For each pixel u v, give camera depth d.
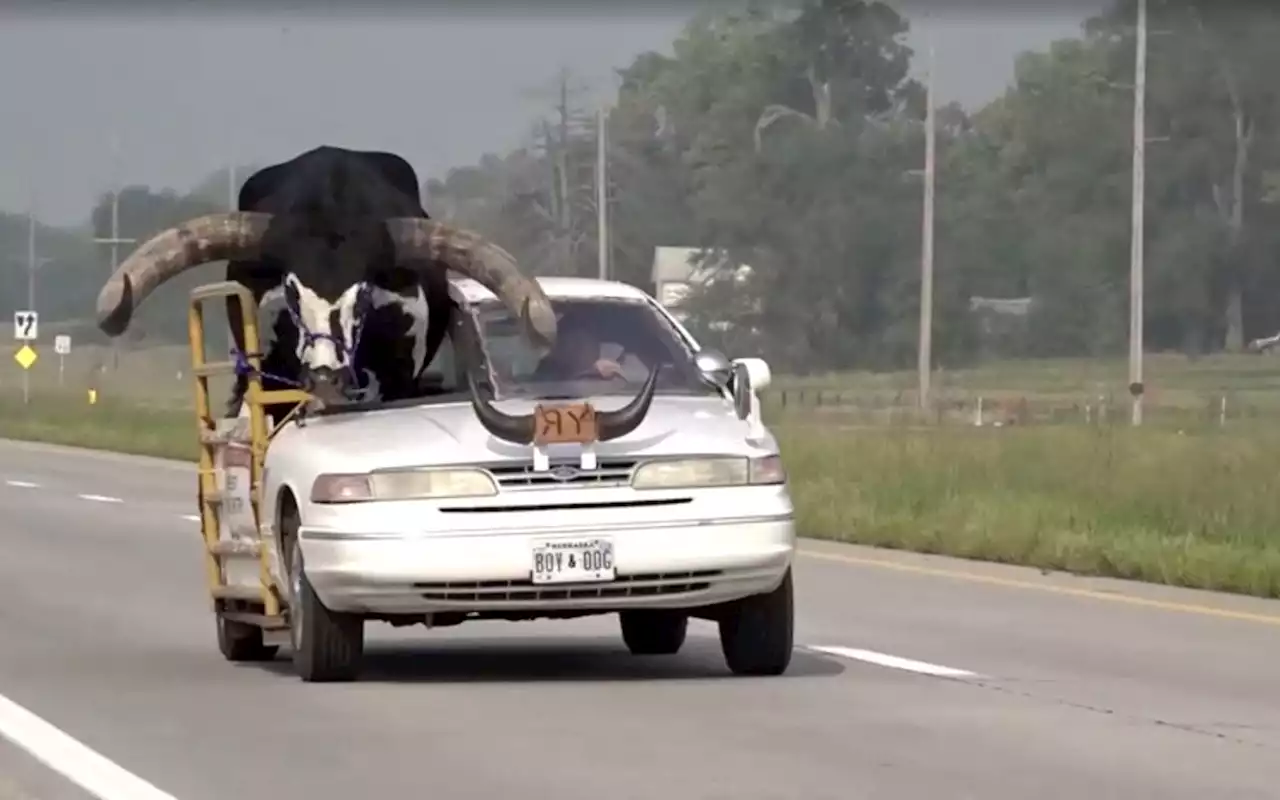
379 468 29.52
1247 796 22.98
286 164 32.03
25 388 189.62
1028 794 23.02
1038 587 46.31
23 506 76.06
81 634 38.53
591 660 34.16
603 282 33.78
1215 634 37.81
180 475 98.38
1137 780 23.81
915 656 34.41
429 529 29.22
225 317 36.69
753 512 29.91
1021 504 62.44
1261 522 55.94
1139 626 39.00
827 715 28.14
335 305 30.98
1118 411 156.75
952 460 79.50
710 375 31.80
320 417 31.67
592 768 24.45
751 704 29.06
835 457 83.56
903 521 58.97
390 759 25.14
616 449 29.78
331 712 28.55
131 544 59.31
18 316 186.88
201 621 40.69
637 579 29.59
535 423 29.53
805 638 36.97
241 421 33.72
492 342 32.19
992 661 33.84
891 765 24.61
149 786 23.77
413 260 31.28
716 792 23.08
